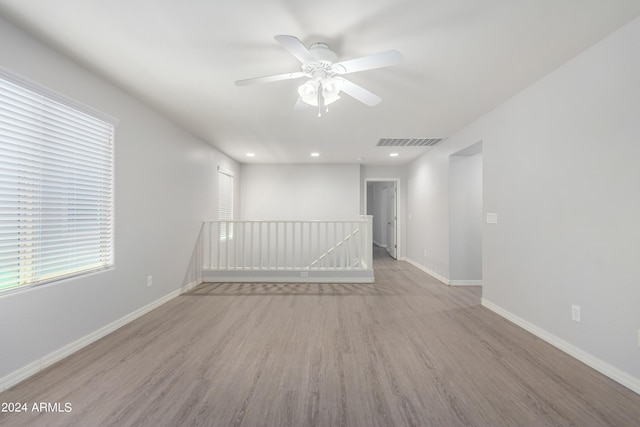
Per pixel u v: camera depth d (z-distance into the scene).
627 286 1.91
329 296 4.10
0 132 1.85
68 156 2.33
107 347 2.47
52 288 2.18
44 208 2.14
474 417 1.65
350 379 2.02
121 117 2.88
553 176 2.53
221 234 5.75
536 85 2.72
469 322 3.10
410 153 5.86
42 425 1.56
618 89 1.96
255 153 5.83
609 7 1.74
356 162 6.88
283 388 1.92
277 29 1.95
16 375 1.92
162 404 1.75
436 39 2.06
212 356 2.34
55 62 2.19
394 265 6.61
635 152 1.86
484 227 3.61
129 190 3.01
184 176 4.19
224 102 3.20
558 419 1.63
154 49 2.19
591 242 2.17
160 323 3.04
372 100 2.39
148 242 3.35
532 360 2.29
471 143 3.91
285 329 2.91
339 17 1.83
